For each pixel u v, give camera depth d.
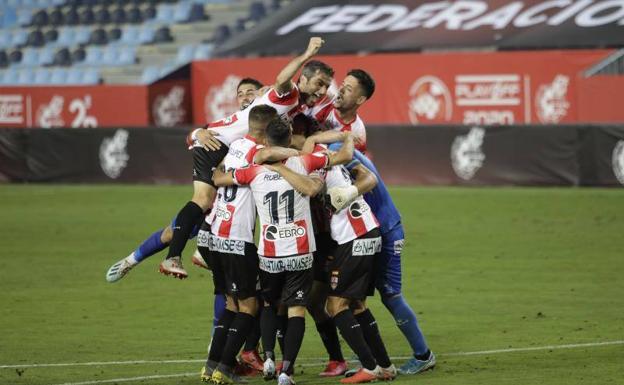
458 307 27.61
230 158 19.55
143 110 69.81
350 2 76.19
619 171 54.50
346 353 22.75
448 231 42.53
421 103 67.25
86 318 26.70
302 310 19.12
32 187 63.16
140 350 22.83
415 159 58.56
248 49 74.12
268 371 19.12
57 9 91.88
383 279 20.38
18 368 21.02
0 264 35.97
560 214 46.62
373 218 19.64
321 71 20.12
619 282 31.00
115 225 45.94
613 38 66.25
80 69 85.62
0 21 93.25
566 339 23.36
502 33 69.25
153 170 62.62
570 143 55.62
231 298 19.94
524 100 65.06
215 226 19.58
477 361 21.31
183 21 88.00
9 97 71.88
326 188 19.50
